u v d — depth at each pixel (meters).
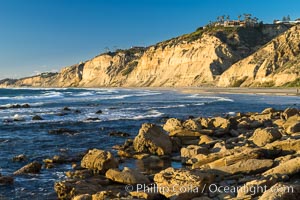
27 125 32.28
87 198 10.96
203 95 83.50
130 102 65.12
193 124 23.27
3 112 45.34
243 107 49.44
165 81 167.50
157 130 19.73
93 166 15.27
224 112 43.00
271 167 12.81
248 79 116.25
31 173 15.52
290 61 106.56
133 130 29.00
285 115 26.80
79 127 30.94
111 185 13.27
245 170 12.74
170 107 51.47
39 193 12.86
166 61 176.12
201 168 13.78
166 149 18.97
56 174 15.34
